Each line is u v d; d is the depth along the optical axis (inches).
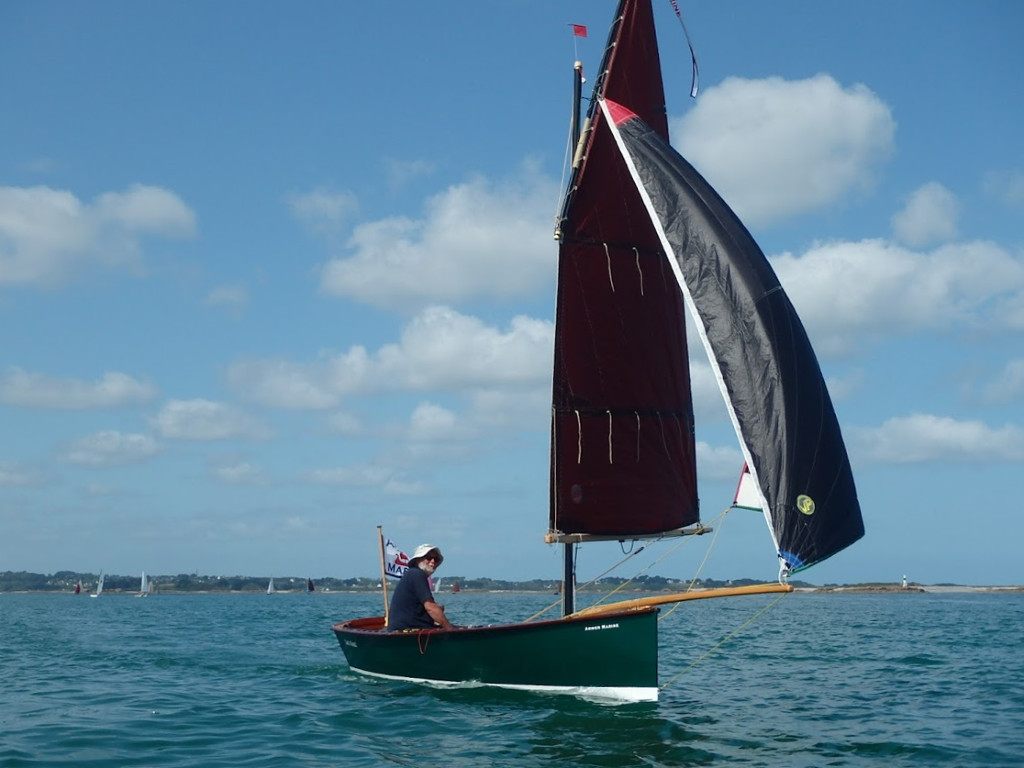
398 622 641.0
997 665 828.6
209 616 2048.5
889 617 1860.2
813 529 503.8
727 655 941.2
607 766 418.3
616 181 637.9
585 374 623.8
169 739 476.1
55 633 1337.4
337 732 487.8
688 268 553.9
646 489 637.3
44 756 437.1
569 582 626.8
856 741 477.4
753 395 520.7
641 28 676.7
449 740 466.6
